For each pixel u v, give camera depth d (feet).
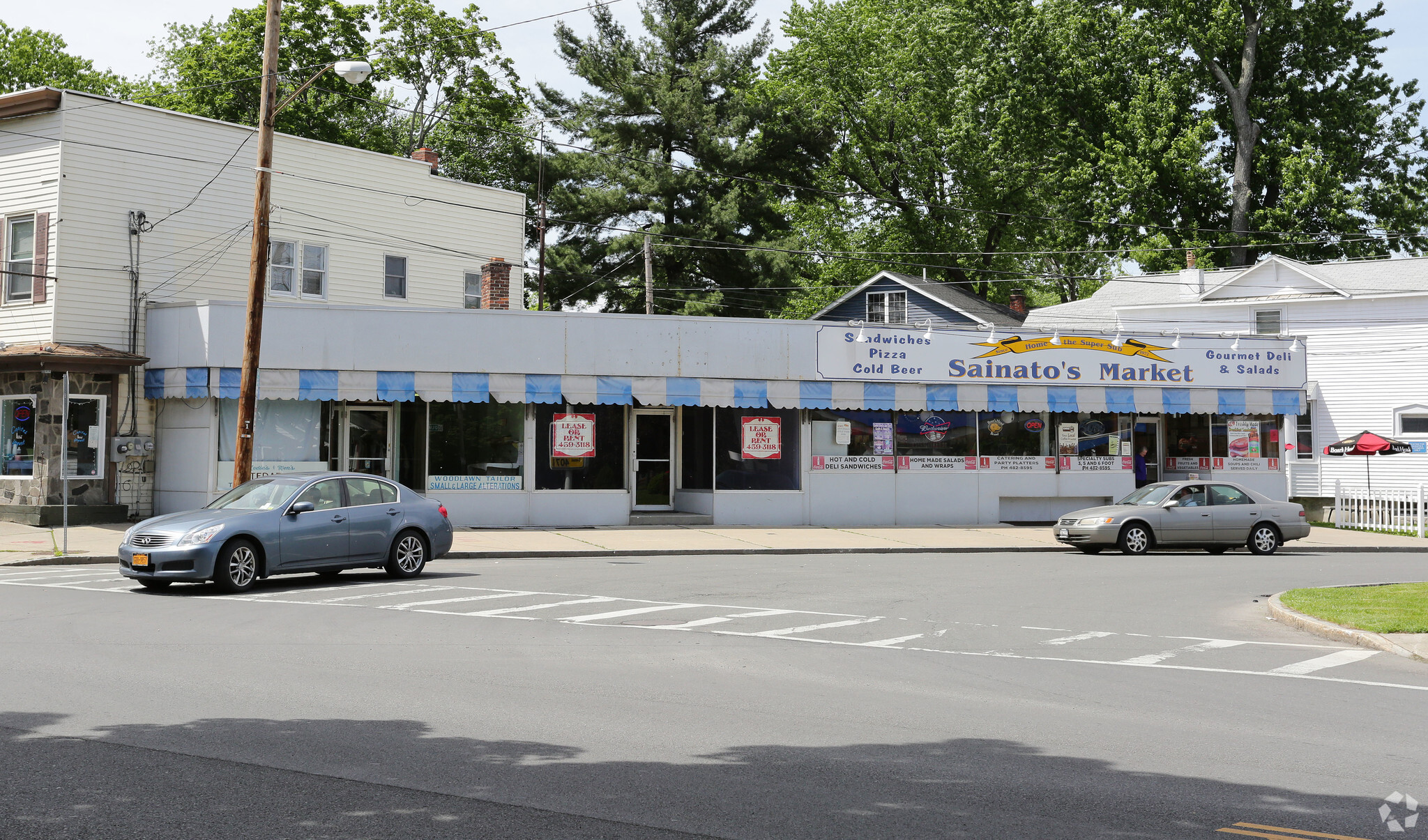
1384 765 23.84
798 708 29.12
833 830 19.12
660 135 153.17
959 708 29.37
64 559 65.67
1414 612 46.06
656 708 28.73
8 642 37.37
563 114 158.92
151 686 30.48
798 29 185.47
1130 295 150.10
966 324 149.38
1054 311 153.69
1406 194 161.89
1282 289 137.08
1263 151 165.99
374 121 170.50
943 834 18.93
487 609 47.44
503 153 168.25
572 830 18.95
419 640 39.01
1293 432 134.51
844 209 191.21
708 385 93.86
